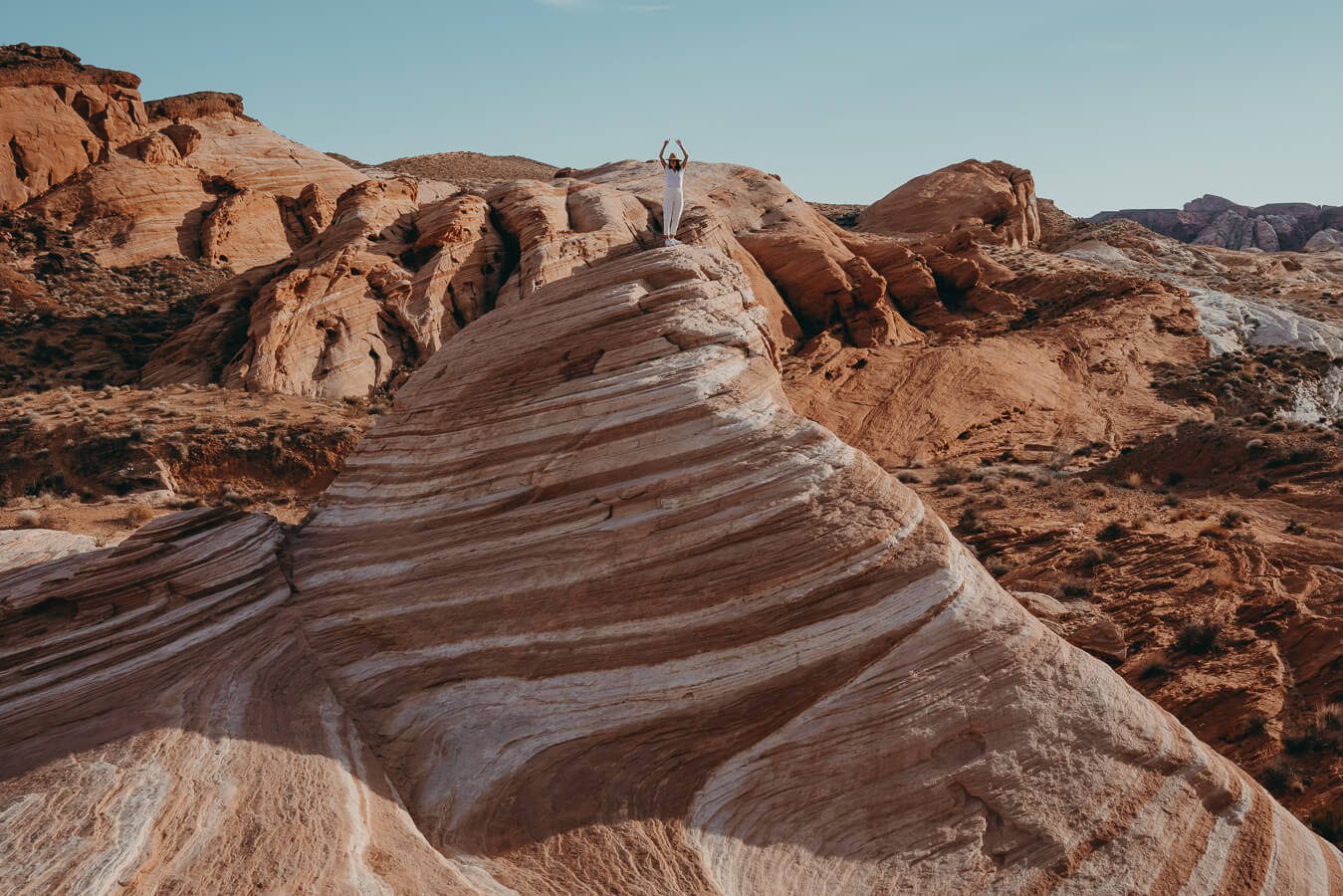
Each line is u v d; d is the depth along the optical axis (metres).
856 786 8.58
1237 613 20.09
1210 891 8.04
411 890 6.79
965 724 8.91
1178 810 8.62
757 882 7.84
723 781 8.55
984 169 94.25
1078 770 8.74
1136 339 56.28
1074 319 59.38
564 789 8.37
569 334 12.22
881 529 10.02
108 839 6.89
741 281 14.11
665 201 15.16
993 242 82.62
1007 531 26.02
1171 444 33.78
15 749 8.13
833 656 9.25
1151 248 94.56
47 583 10.19
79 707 8.76
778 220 63.34
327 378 42.25
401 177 53.06
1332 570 21.69
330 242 48.44
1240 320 63.06
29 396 38.06
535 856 7.68
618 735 8.85
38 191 60.41
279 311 42.31
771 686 9.11
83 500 30.58
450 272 48.00
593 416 11.23
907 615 9.48
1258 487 29.45
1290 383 50.38
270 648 9.95
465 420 12.02
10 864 6.64
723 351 11.79
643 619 9.62
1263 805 8.97
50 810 7.20
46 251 55.53
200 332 44.66
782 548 9.88
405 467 12.10
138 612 10.11
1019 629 9.62
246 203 63.41
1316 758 15.41
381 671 9.73
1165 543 24.08
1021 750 8.81
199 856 6.84
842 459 10.75
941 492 33.03
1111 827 8.40
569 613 9.80
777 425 11.00
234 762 7.98
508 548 10.57
